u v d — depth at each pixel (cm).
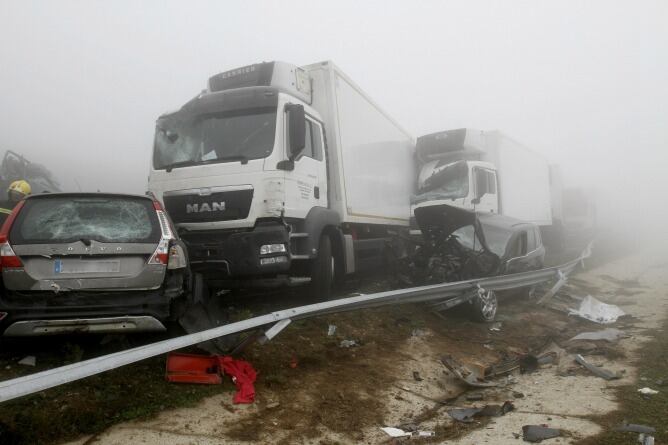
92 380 418
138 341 503
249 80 747
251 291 689
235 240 612
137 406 395
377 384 504
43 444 341
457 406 475
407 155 1179
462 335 696
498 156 1259
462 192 1120
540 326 776
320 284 713
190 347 498
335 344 589
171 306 478
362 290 875
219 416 401
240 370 466
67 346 473
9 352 471
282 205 627
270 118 655
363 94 918
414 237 977
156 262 461
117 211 476
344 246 783
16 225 446
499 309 852
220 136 668
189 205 650
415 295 664
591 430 399
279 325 493
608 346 648
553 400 475
